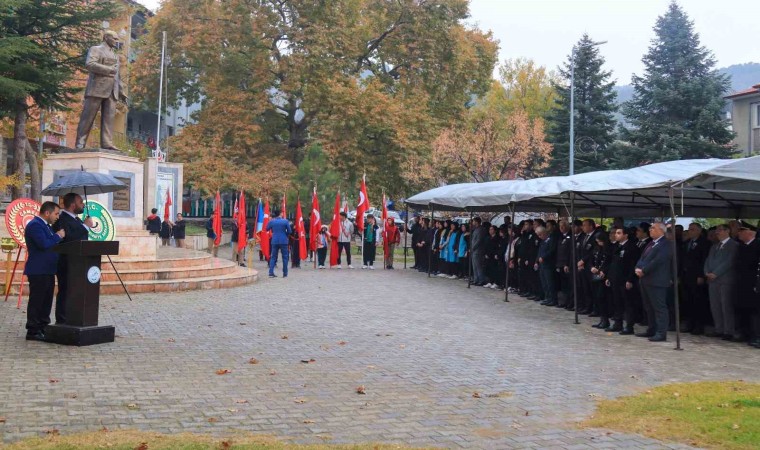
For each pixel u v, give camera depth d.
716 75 36.22
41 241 9.36
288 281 19.39
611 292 12.43
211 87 36.84
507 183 17.98
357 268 25.53
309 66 34.78
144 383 7.24
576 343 10.77
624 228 12.37
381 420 6.19
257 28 35.78
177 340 9.82
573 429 6.02
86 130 17.00
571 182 13.83
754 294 10.77
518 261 17.58
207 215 46.47
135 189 17.53
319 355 9.12
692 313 12.22
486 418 6.34
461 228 21.75
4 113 22.98
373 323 12.15
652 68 37.25
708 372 8.70
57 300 9.98
